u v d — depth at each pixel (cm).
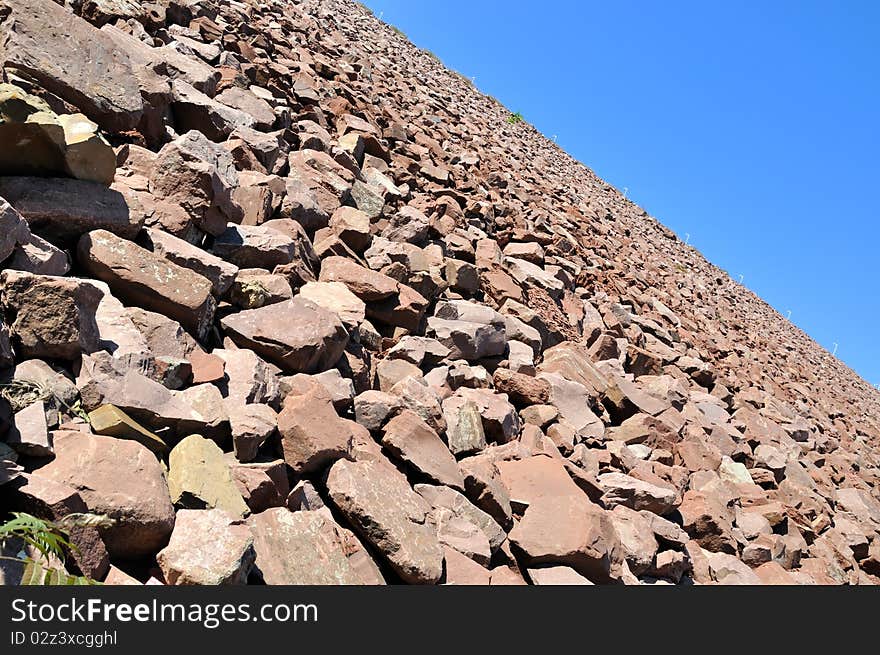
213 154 665
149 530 337
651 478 816
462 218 1286
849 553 1090
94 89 611
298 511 425
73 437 353
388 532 433
